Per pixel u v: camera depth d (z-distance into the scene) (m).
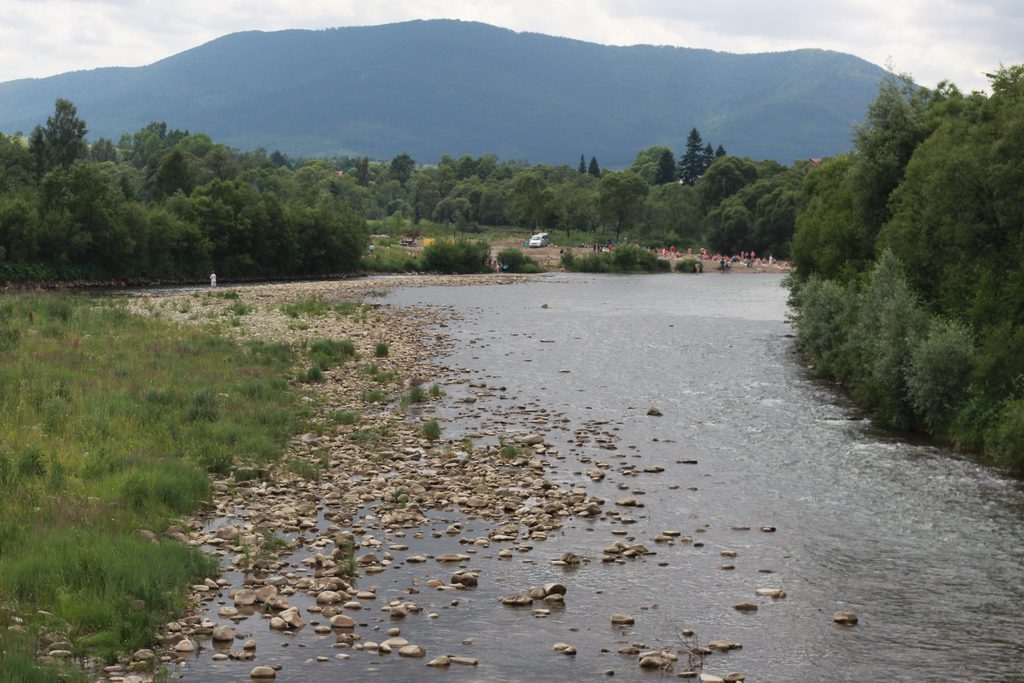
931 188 42.50
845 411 39.59
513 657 16.27
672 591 19.56
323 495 25.92
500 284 122.00
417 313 79.25
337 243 132.50
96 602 16.95
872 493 27.08
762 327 72.88
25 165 140.75
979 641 17.30
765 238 192.62
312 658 16.02
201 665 15.62
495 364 51.88
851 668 16.14
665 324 74.31
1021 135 38.59
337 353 51.44
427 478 28.03
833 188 75.88
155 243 109.56
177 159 155.38
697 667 16.03
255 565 20.20
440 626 17.58
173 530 21.66
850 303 47.75
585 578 20.25
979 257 41.03
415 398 40.38
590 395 42.84
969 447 32.56
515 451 31.00
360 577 20.03
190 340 48.31
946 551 22.22
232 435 29.91
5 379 33.22
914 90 61.09
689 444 33.25
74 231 99.81
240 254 120.62
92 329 48.66
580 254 171.75
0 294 76.31
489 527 23.78
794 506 25.78
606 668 15.92
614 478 28.53
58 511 21.11
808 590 19.73
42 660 14.91
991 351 33.84
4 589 17.16
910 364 35.84
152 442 27.95
